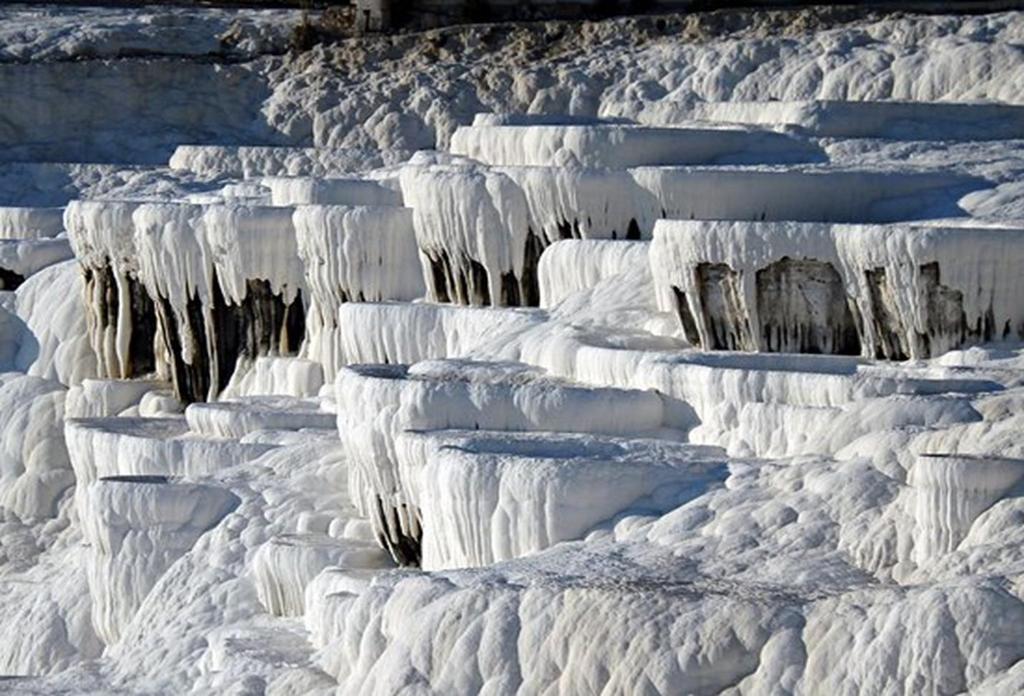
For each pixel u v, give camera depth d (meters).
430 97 48.72
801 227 28.89
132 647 29.20
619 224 33.69
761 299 29.23
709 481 24.30
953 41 43.97
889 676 18.73
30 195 47.41
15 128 50.28
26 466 40.75
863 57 44.22
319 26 52.28
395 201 38.75
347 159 46.16
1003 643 18.47
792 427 25.08
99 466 34.88
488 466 25.12
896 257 27.94
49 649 33.72
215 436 34.12
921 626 18.75
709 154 36.19
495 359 30.77
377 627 22.77
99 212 40.28
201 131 50.09
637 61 47.59
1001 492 21.39
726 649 19.69
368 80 49.84
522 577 22.30
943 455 21.88
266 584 28.61
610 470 24.56
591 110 47.06
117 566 31.27
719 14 48.41
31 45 52.28
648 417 27.02
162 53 52.00
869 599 19.41
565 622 20.66
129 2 56.38
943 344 27.97
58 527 39.78
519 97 47.94
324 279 37.00
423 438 26.62
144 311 40.91
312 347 37.62
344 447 29.59
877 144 35.75
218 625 28.83
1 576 38.44
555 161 36.75
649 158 36.03
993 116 38.38
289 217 38.28
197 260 38.88
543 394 27.25
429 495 26.09
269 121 49.66
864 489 22.84
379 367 29.86
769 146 36.06
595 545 23.97
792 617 19.61
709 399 26.45
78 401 40.56
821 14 47.19
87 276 41.16
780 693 19.25
